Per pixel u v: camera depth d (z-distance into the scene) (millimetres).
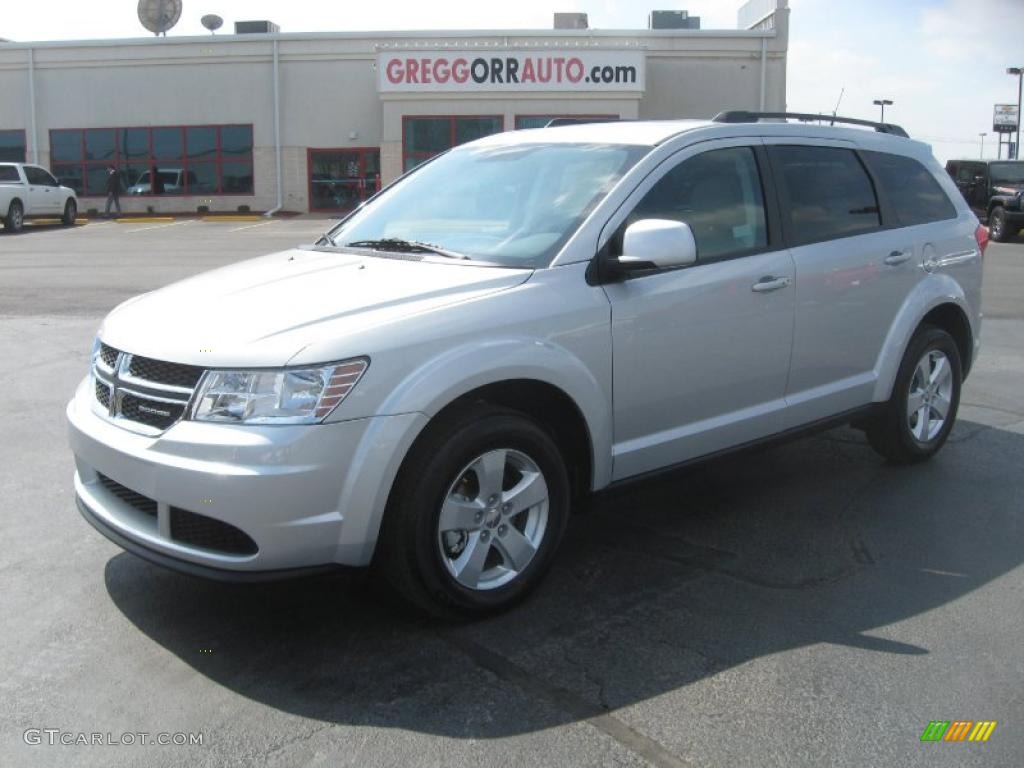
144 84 32688
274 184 32906
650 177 4340
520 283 3871
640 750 2973
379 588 3834
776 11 31141
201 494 3281
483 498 3730
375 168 32656
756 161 4824
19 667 3457
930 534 4766
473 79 30531
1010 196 22828
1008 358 9078
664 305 4211
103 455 3596
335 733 3061
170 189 33125
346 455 3328
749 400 4695
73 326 10531
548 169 4586
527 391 3895
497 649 3604
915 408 5754
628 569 4344
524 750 2973
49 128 33156
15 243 22547
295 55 32156
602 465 4121
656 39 31562
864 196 5387
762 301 4621
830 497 5312
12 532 4707
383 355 3408
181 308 3793
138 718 3145
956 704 3227
